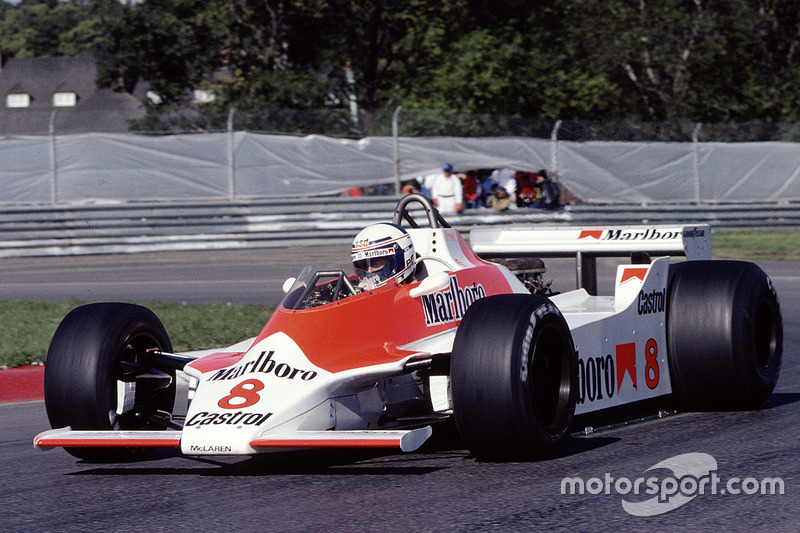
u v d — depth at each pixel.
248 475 15.11
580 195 67.00
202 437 13.42
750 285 18.84
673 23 94.25
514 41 87.56
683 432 17.44
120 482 15.02
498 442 14.62
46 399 15.83
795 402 20.34
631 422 18.41
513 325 14.56
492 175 63.84
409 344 16.34
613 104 94.50
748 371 18.61
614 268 50.00
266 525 12.30
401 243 17.03
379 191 63.25
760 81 95.69
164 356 16.64
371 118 65.50
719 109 92.94
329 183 61.94
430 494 13.49
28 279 48.09
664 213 64.69
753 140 72.81
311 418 14.34
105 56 96.88
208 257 55.69
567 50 94.62
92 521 12.84
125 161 59.19
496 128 68.31
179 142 59.81
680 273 19.56
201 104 93.19
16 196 57.91
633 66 97.50
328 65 93.94
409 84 95.06
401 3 93.00
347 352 15.31
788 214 68.62
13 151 57.78
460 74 84.44
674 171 69.31
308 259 53.53
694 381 19.05
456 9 92.50
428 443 17.17
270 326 15.80
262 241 59.06
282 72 85.88
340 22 93.12
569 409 15.63
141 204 58.00
